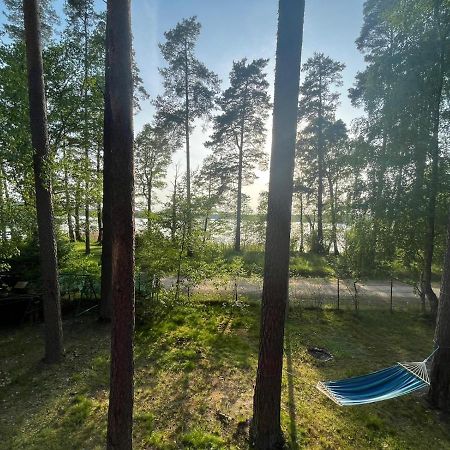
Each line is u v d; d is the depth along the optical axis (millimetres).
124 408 4703
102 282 10375
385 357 8953
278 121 5133
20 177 9344
